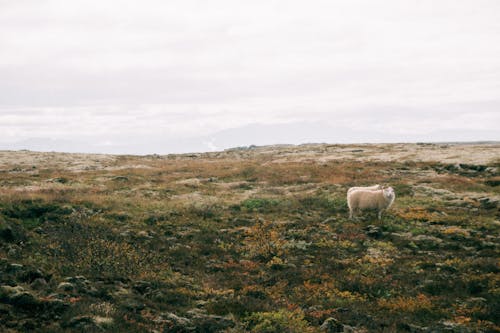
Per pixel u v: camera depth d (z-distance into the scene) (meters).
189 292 13.16
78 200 25.06
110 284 12.93
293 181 38.34
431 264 16.48
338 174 40.78
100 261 14.62
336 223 23.56
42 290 11.12
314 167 45.81
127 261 15.20
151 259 16.28
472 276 14.73
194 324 10.28
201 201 29.09
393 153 57.50
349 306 12.91
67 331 8.78
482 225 22.02
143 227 21.50
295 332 10.27
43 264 13.98
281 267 16.75
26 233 17.38
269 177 41.16
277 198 30.31
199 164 54.62
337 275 15.71
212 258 17.77
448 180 34.94
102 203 25.59
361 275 15.71
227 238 20.62
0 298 9.98
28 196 23.48
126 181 39.34
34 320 9.27
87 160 62.25
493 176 37.28
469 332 10.95
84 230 18.66
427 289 14.29
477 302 12.97
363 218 24.52
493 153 47.84
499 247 18.38
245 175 43.28
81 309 9.98
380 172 42.06
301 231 21.64
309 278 15.48
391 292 14.12
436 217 23.73
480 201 27.88
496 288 13.78
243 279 15.31
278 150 78.25
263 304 12.34
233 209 27.31
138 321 10.17
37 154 70.31
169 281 14.17
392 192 23.56
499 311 12.13
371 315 12.26
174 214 24.75
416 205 27.39
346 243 19.69
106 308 10.34
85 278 12.81
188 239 20.22
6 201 21.69
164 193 32.94
